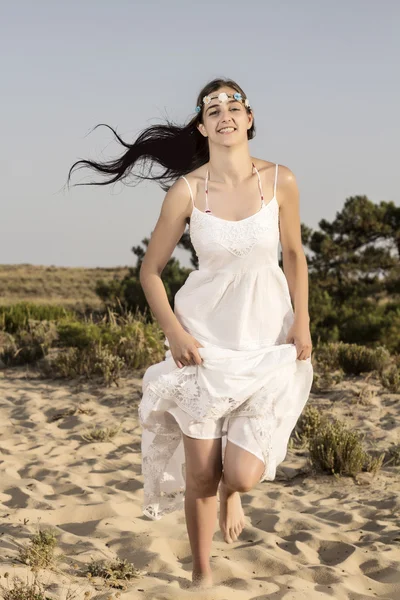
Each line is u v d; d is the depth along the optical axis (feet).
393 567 14.07
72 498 18.16
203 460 11.51
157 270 12.21
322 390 31.12
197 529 11.92
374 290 92.48
